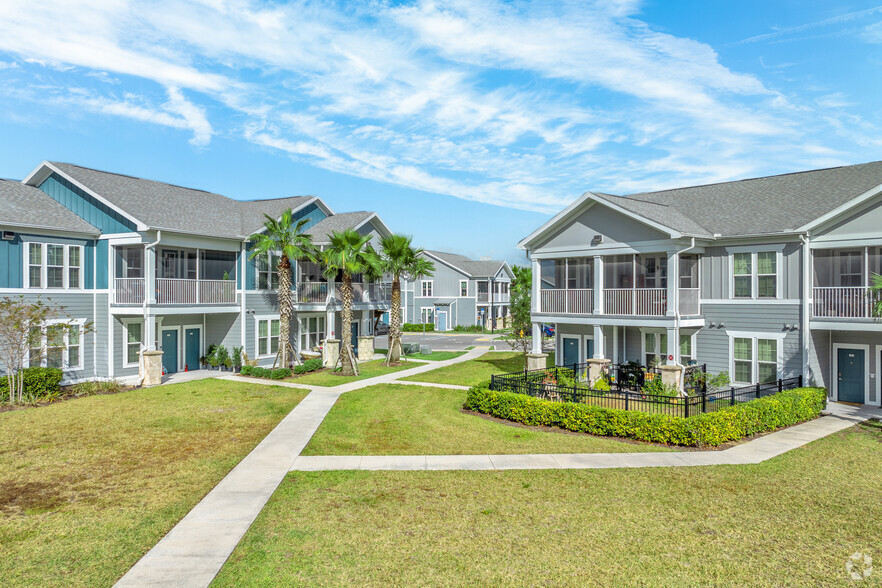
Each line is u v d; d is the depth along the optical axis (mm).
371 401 20125
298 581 7707
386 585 7621
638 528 9383
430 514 9969
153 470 12336
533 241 24297
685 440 14289
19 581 7641
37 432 15484
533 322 24453
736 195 23609
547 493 10984
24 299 21188
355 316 35188
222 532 9211
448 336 52438
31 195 23875
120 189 24891
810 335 19250
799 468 12492
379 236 34812
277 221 26484
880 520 9695
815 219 18688
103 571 7930
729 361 20781
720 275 21047
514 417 17125
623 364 21562
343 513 10016
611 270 24469
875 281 17484
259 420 17062
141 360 22938
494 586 7621
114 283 23547
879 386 19500
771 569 8031
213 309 25453
